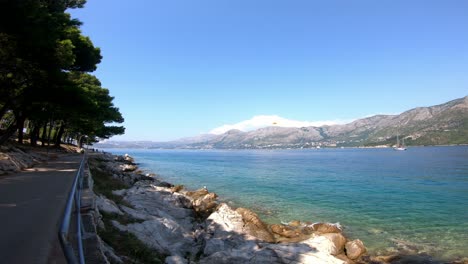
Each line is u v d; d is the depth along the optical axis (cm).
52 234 829
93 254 694
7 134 2720
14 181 1816
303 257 1289
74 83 2570
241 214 2055
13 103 2678
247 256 1281
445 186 4366
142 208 1884
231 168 8019
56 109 3114
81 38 2800
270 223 2314
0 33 1781
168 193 2483
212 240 1460
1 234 826
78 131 6825
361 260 1570
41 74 2234
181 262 1116
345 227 2233
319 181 5006
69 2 2477
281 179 5294
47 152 4309
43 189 1532
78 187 948
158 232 1416
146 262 1017
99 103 4550
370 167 8075
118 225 1246
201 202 2541
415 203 3139
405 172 6488
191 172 6731
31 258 669
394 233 2083
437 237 1989
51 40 1942
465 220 2427
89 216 970
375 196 3541
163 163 10362
